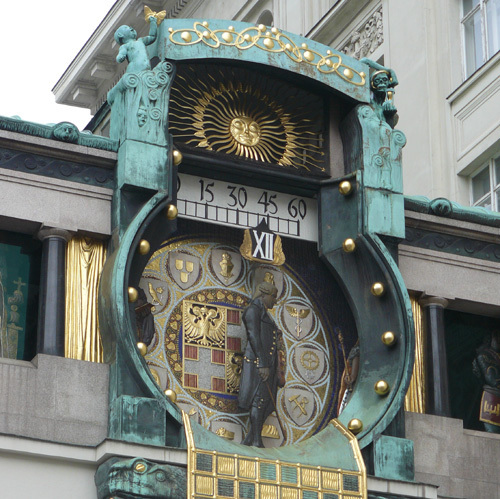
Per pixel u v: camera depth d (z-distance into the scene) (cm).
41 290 2078
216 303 2184
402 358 2156
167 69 2173
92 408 2031
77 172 2130
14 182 2095
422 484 2098
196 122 2231
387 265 2189
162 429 2014
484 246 2323
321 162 2278
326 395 2192
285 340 2202
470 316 2327
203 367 2147
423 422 2203
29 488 1966
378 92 2288
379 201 2225
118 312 2034
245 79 2256
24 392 2012
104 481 1969
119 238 2098
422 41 3328
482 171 3172
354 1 3516
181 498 1981
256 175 2227
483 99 3152
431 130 3244
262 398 2131
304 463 2059
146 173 2122
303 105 2295
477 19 3250
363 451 2116
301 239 2255
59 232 2097
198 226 2209
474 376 2298
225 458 2017
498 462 2220
